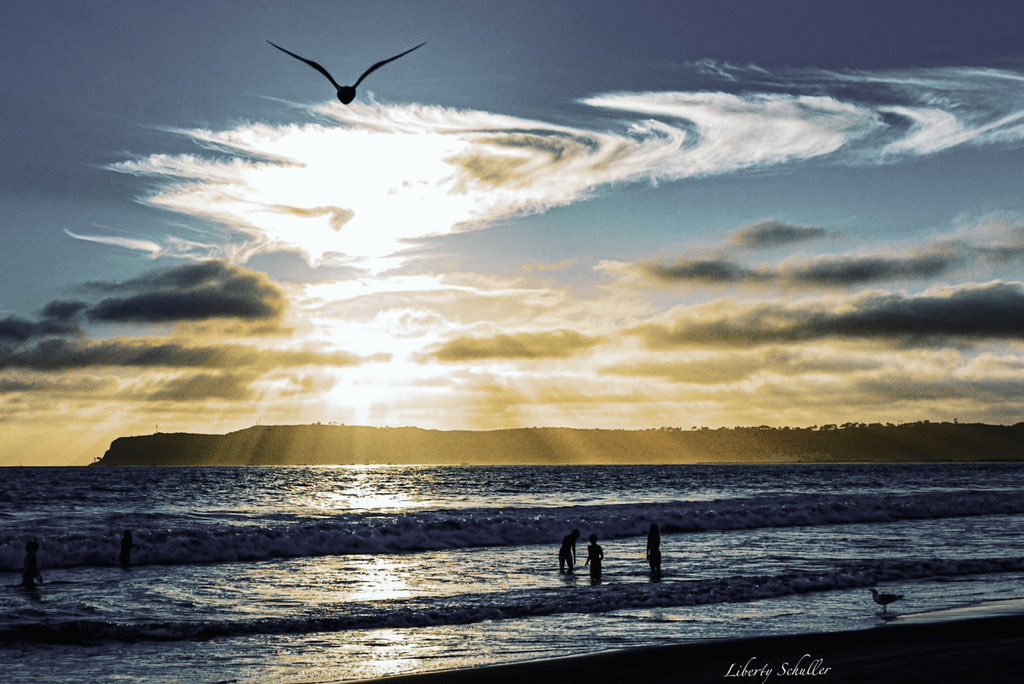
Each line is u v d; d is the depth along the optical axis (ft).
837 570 91.71
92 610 74.13
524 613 70.79
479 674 47.03
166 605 76.89
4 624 66.54
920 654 49.06
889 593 76.28
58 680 49.62
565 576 95.61
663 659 49.83
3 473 568.00
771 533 144.46
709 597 77.30
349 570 101.91
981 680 42.34
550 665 49.01
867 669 45.60
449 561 110.63
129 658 55.47
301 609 74.13
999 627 57.52
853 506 176.45
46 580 93.09
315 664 53.21
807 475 530.27
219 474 568.82
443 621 67.62
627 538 138.72
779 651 51.03
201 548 111.55
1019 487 349.82
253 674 50.78
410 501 272.72
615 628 63.98
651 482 424.87
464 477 531.50
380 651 56.95
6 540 120.88
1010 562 96.78
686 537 139.03
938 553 113.19
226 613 72.54
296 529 133.18
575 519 153.28
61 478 444.14
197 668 52.47
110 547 108.58
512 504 255.50
